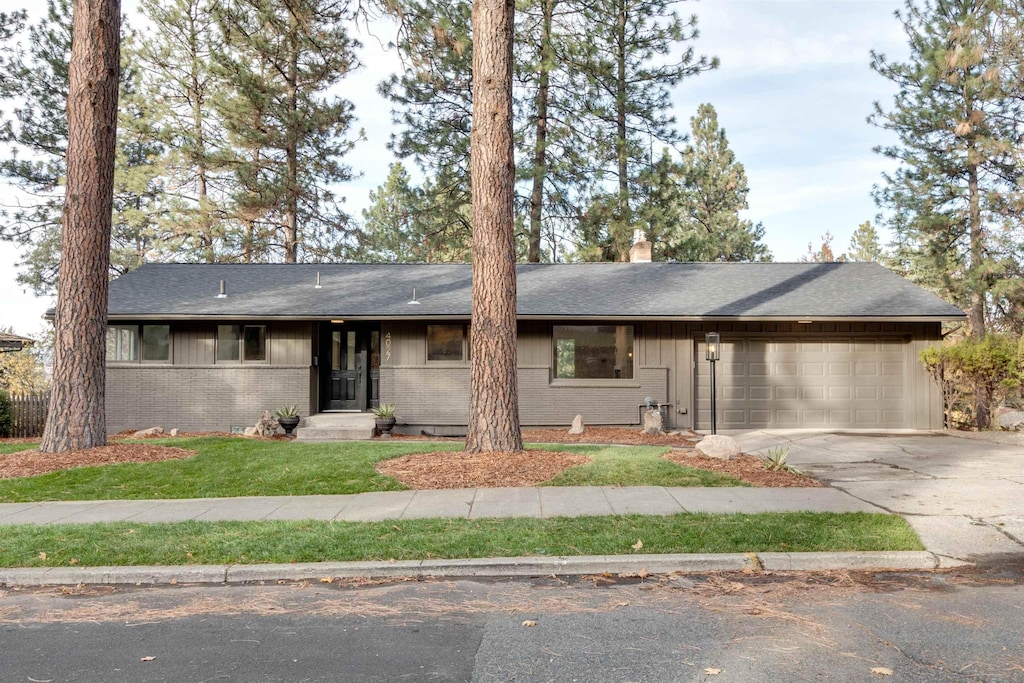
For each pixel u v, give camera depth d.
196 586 5.63
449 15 20.67
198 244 26.83
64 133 25.06
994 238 21.17
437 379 16.59
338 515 7.62
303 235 28.06
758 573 5.79
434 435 16.53
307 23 22.64
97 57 11.26
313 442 13.55
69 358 11.27
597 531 6.70
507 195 10.66
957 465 10.61
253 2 23.58
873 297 16.91
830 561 5.90
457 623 4.72
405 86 24.08
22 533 6.85
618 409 16.61
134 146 28.38
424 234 26.08
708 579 5.65
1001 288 20.81
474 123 10.71
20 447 12.43
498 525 6.95
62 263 11.34
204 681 3.84
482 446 10.59
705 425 16.80
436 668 3.98
